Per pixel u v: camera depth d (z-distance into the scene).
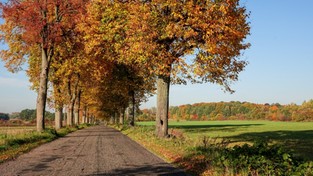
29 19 31.80
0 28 35.38
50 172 13.35
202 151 16.38
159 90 26.22
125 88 50.50
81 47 37.06
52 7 34.19
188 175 12.70
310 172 9.20
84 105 92.19
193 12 19.94
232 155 12.56
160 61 21.42
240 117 168.50
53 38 33.12
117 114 97.81
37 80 43.62
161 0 20.48
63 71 41.41
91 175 12.72
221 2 20.42
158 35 21.48
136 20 21.02
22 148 22.09
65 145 25.81
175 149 19.12
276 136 40.16
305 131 53.09
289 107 148.38
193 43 20.56
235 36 20.66
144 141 27.42
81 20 28.00
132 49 21.39
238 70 23.92
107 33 24.27
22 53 39.50
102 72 43.53
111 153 20.11
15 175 12.69
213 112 185.50
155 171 13.61
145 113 193.38
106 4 23.75
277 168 10.35
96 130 57.62
